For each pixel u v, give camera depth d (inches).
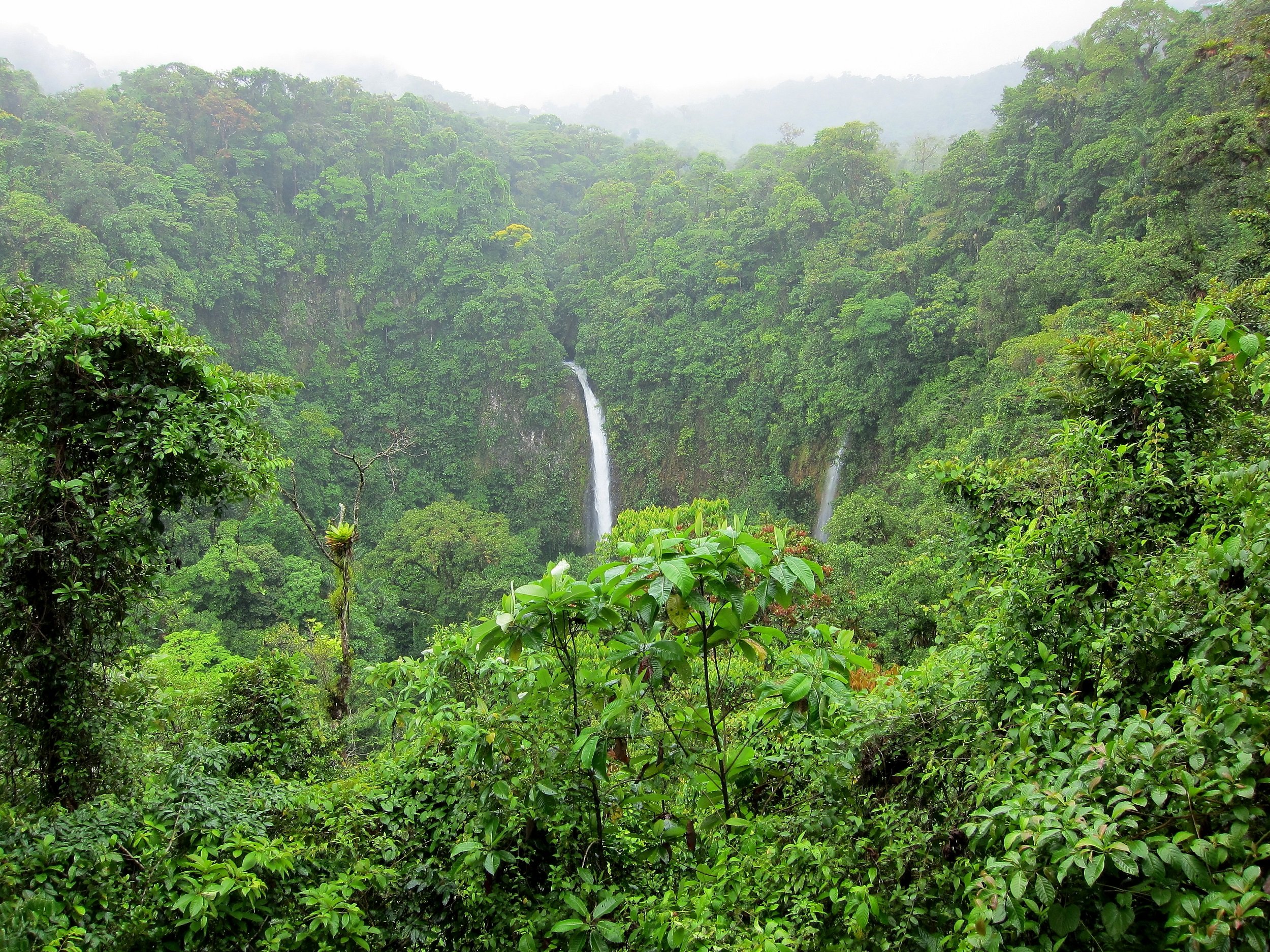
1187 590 98.3
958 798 105.0
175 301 1401.3
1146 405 176.4
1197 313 110.4
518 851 130.8
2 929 90.4
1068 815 69.0
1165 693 98.8
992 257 991.6
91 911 107.7
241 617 916.6
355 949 121.5
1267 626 82.2
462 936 130.2
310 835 137.2
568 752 119.7
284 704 219.5
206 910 105.3
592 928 104.1
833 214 1441.9
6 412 147.9
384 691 171.5
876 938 92.5
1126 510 136.4
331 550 281.1
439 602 1068.5
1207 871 61.7
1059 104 1201.4
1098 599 123.6
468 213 1893.5
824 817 115.6
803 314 1350.9
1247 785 64.2
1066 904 71.2
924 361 1120.2
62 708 148.5
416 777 152.5
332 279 1836.9
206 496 164.7
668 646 102.7
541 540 1673.2
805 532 631.8
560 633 110.2
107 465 149.9
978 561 186.9
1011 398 688.4
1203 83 967.6
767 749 135.6
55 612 148.6
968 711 123.6
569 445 1704.0
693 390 1533.0
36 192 1300.4
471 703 157.6
